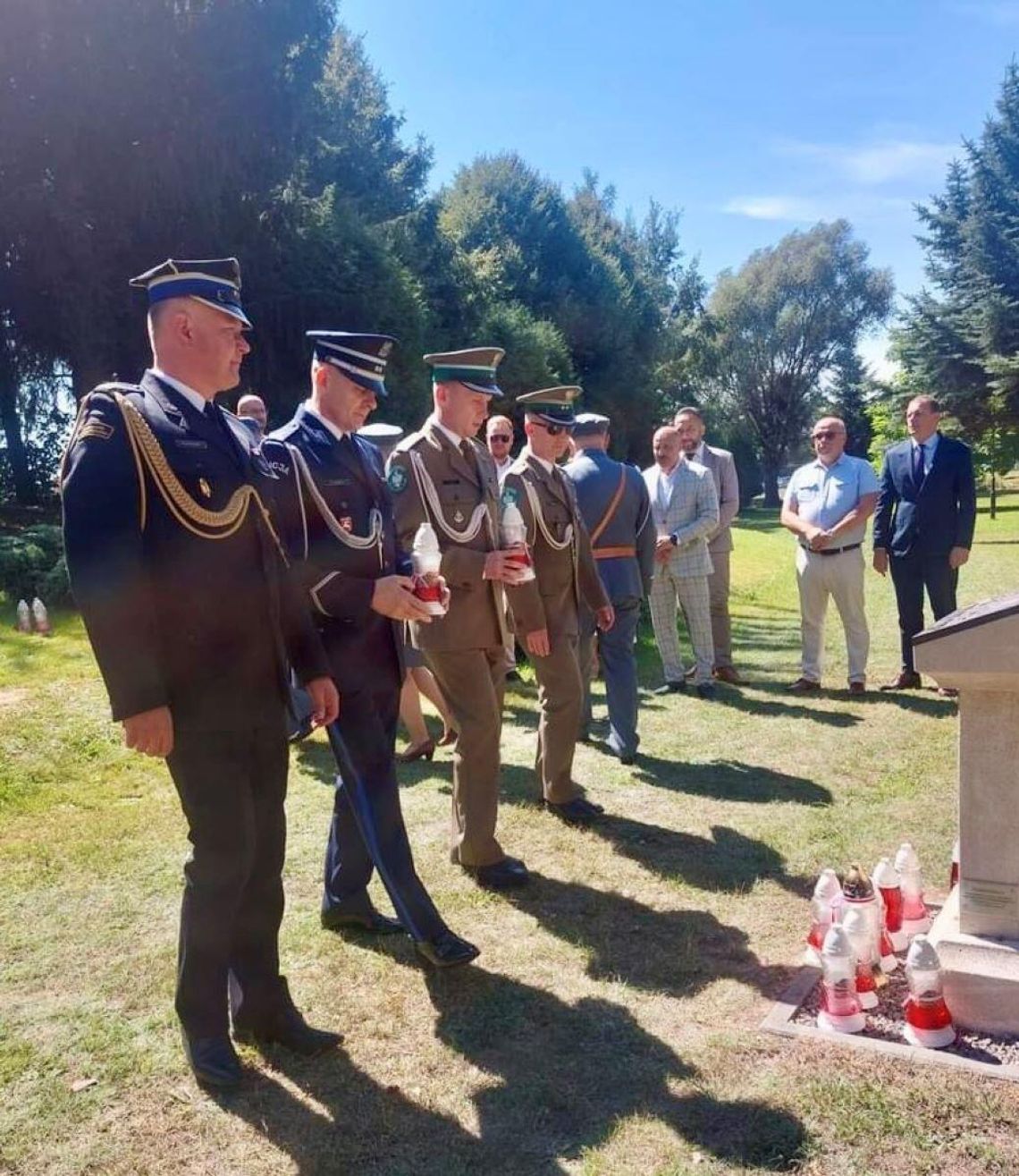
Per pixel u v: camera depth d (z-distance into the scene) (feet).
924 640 9.80
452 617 13.20
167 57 55.72
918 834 15.51
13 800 17.21
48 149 55.36
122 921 12.80
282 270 66.90
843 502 24.63
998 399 102.73
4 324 62.13
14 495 64.44
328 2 64.49
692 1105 8.91
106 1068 9.72
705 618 25.11
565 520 15.71
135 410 8.82
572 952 11.87
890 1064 9.37
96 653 8.60
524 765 19.44
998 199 106.63
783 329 180.24
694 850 14.99
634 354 133.08
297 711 10.82
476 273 98.17
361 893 12.42
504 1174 8.16
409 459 13.24
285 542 10.87
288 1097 9.25
